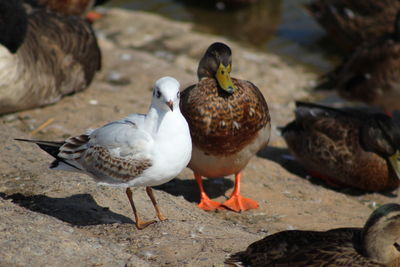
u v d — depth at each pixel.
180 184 11.99
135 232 8.51
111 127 8.33
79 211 9.17
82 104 14.67
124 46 19.95
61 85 14.57
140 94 15.72
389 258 7.36
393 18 20.33
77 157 8.48
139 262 7.43
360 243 7.50
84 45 15.38
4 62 12.68
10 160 10.82
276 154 14.33
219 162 10.72
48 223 7.98
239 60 19.59
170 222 8.80
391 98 16.69
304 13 24.03
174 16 23.64
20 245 7.32
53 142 8.73
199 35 21.23
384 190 13.38
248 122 10.48
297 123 13.55
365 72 16.84
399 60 16.27
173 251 7.98
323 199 11.94
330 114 13.23
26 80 13.26
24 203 9.35
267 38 22.12
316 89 18.47
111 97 15.29
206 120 10.34
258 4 24.62
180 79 16.94
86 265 7.25
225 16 23.80
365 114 13.32
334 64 20.33
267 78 18.66
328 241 7.50
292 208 11.27
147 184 8.40
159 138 8.09
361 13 20.69
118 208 9.45
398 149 12.74
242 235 8.94
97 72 16.98
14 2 12.77
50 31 14.67
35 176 10.27
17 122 13.49
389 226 7.27
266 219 10.70
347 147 12.91
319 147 13.09
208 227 8.98
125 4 24.42
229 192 11.87
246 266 7.46
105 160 8.24
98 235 8.37
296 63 20.28
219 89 10.41
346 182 13.23
